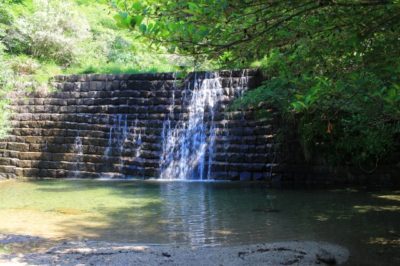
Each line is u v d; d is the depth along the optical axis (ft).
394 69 12.84
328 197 35.09
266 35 12.96
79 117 53.11
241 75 48.03
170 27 10.28
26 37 65.00
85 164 51.96
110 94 52.70
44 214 30.71
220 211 30.96
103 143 51.85
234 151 46.24
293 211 30.40
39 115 54.13
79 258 19.79
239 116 46.73
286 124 43.01
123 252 20.79
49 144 53.26
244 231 25.44
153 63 67.67
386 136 34.76
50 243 23.24
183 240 23.72
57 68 62.18
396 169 38.91
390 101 11.04
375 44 14.10
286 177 43.06
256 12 10.97
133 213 30.89
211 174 46.91
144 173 49.75
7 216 30.04
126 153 50.90
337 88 12.62
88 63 67.26
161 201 35.22
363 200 33.53
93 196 38.06
